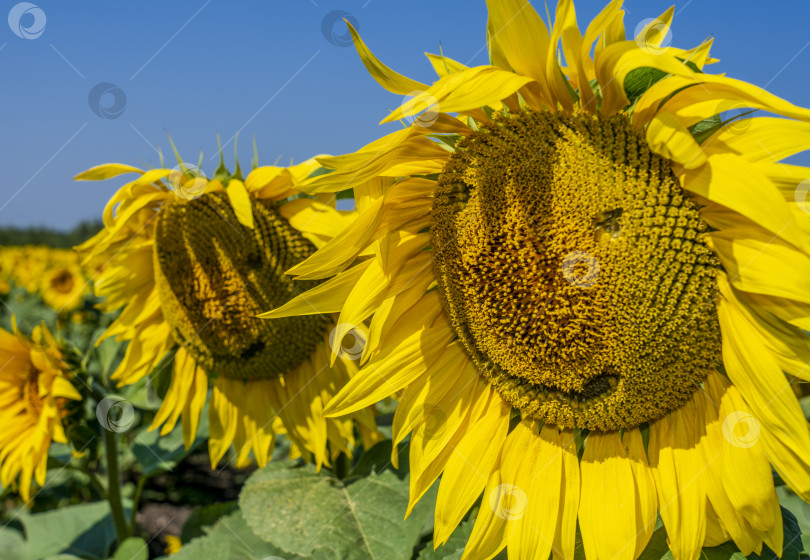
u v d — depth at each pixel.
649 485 0.63
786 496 0.74
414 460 0.67
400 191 0.66
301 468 0.83
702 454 0.62
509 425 0.68
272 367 0.82
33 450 0.91
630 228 0.59
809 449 0.57
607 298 0.60
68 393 0.91
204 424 1.00
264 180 0.79
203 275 0.80
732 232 0.58
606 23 0.58
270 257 0.79
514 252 0.62
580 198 0.60
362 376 0.67
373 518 0.76
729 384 0.61
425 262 0.67
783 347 0.58
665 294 0.59
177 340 0.85
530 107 0.63
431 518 0.81
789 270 0.56
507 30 0.60
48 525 1.03
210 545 0.79
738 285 0.58
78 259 3.52
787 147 0.56
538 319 0.62
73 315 2.25
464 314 0.65
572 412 0.64
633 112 0.59
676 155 0.56
